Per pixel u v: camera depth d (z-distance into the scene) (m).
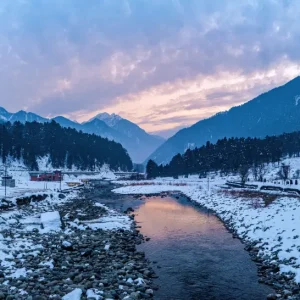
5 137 183.00
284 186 57.44
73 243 25.20
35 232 28.14
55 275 17.14
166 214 46.50
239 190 67.38
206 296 16.66
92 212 46.66
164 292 17.14
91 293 14.54
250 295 16.67
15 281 15.49
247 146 163.50
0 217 31.52
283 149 172.00
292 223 27.73
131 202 65.69
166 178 169.88
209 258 23.41
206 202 58.72
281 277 18.27
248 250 25.06
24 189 67.00
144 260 22.88
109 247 25.03
